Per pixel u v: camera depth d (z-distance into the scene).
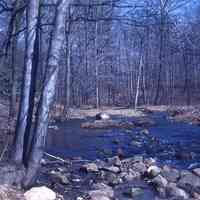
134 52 42.94
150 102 41.53
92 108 33.75
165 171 10.50
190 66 43.66
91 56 37.38
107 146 15.84
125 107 36.34
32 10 8.44
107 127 22.08
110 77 41.06
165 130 21.03
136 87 40.12
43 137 8.29
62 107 28.83
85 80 37.09
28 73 8.49
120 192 9.03
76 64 36.16
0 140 10.89
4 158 8.76
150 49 42.50
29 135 8.56
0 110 18.02
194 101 40.97
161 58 41.91
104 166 11.24
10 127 13.51
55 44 8.21
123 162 12.00
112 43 40.59
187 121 24.70
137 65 42.94
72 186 9.22
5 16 12.18
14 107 16.78
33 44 8.49
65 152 14.34
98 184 9.29
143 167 11.23
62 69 31.59
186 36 39.44
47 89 8.23
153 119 26.16
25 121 8.49
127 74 42.84
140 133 19.75
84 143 16.52
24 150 8.50
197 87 43.56
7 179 7.82
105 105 38.72
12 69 16.45
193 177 10.03
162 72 43.22
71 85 33.62
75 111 29.47
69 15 9.27
